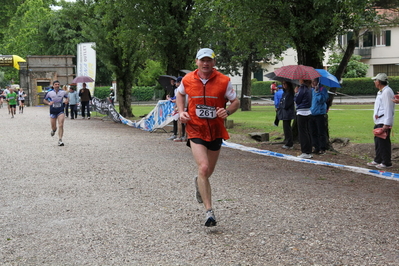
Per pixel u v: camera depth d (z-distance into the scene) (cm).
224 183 809
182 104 568
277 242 495
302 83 1138
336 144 1467
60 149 1284
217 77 552
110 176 880
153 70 4384
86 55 3072
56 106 1405
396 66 5412
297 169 969
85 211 630
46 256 465
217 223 566
